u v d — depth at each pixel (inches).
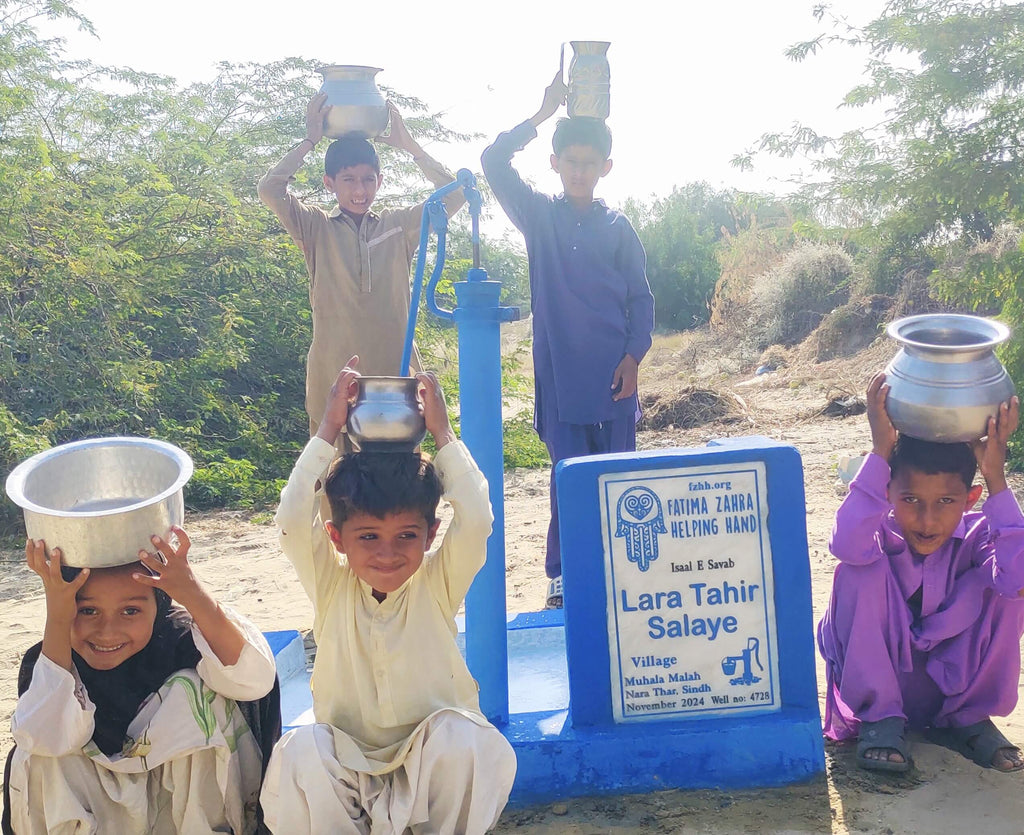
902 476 127.5
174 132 526.6
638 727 128.0
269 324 453.7
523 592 223.6
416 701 108.9
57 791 104.8
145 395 376.8
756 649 130.2
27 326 376.5
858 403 479.2
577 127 178.2
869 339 671.8
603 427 189.9
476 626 129.6
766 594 130.2
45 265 386.6
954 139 422.6
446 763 102.6
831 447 395.5
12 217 384.2
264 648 111.0
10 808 106.5
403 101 593.6
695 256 1283.2
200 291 454.3
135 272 416.2
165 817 110.8
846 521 127.3
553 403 187.3
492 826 116.7
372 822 102.9
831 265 787.4
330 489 105.4
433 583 111.0
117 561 99.4
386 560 104.6
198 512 344.8
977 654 130.0
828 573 216.7
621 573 129.3
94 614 103.7
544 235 181.9
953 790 123.0
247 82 587.8
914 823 115.6
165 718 105.9
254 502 354.9
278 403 446.3
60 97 503.5
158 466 109.7
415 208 195.0
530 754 124.7
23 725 100.0
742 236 992.9
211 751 108.1
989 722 132.6
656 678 129.5
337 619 110.1
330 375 190.1
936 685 134.7
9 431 335.3
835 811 119.2
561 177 182.7
